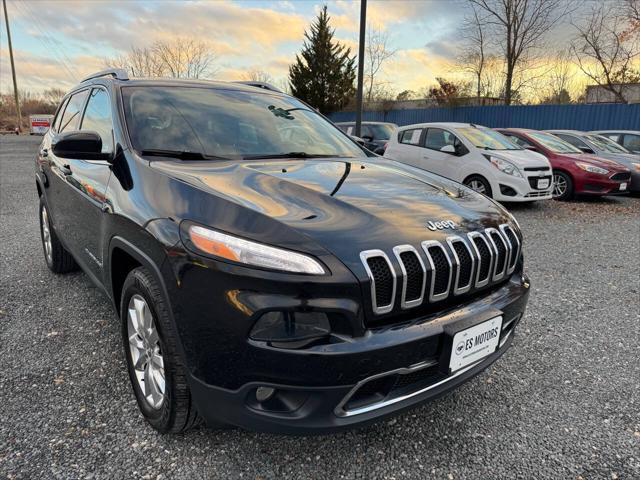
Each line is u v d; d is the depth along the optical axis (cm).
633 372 284
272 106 336
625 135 1250
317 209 193
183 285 176
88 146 239
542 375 280
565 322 356
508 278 231
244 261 165
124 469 195
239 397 170
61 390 250
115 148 253
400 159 961
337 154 309
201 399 179
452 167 869
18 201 827
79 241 305
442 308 195
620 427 232
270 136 298
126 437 214
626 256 547
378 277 172
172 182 206
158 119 269
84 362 279
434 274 185
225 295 166
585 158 963
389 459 207
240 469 198
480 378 276
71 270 429
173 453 205
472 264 198
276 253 165
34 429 218
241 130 290
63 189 329
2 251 507
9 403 238
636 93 2245
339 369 165
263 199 194
